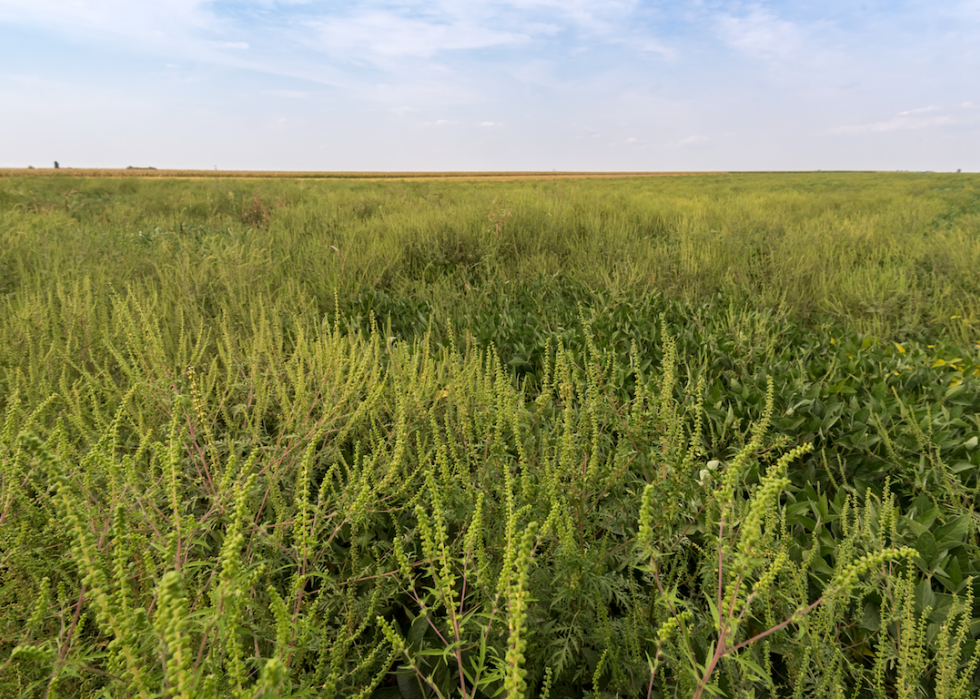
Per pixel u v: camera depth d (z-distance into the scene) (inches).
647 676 58.2
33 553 61.8
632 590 62.6
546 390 89.6
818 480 95.3
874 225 321.4
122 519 41.7
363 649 64.6
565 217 322.0
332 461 88.0
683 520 73.5
